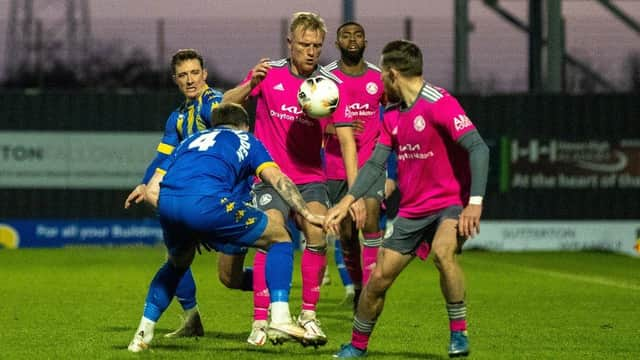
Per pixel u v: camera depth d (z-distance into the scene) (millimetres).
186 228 15656
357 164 20234
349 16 47750
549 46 47219
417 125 15273
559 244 46969
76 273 33281
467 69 47781
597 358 16703
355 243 21641
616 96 46812
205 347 17234
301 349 17062
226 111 16453
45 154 46219
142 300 25250
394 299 25984
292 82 18359
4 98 46031
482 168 14875
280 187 15805
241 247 16188
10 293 26875
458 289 15500
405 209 15648
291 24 18297
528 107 46781
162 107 46594
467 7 47750
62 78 49125
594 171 46969
